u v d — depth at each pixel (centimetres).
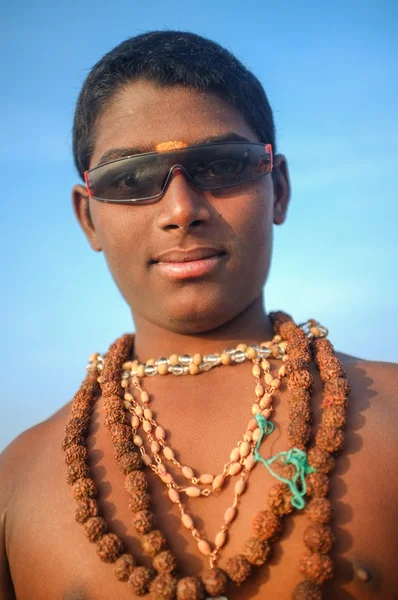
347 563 54
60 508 59
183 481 59
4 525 61
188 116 62
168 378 64
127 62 64
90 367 68
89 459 61
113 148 63
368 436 58
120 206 62
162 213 61
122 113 63
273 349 64
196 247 60
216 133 62
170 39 67
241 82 66
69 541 58
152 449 60
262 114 68
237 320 65
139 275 63
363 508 56
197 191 61
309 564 54
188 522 57
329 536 54
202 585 54
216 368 64
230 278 62
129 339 69
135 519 57
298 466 56
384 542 55
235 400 62
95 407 65
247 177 62
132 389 65
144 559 56
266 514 55
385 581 54
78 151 70
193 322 63
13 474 63
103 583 56
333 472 57
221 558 56
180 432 61
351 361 66
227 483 58
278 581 55
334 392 60
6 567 61
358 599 54
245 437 59
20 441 66
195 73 62
